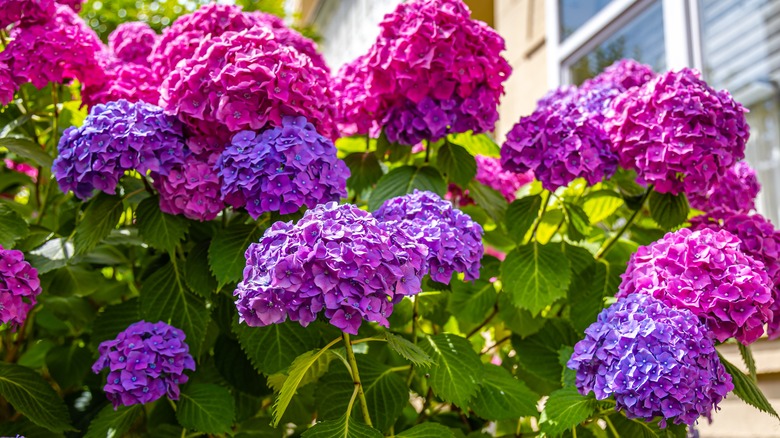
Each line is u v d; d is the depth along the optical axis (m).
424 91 2.55
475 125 2.62
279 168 2.00
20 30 2.60
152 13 8.53
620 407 1.84
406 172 2.64
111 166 2.13
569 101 2.58
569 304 2.60
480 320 2.69
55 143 2.76
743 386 2.08
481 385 2.19
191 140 2.24
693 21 4.47
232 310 2.45
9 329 2.78
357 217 1.67
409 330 2.87
